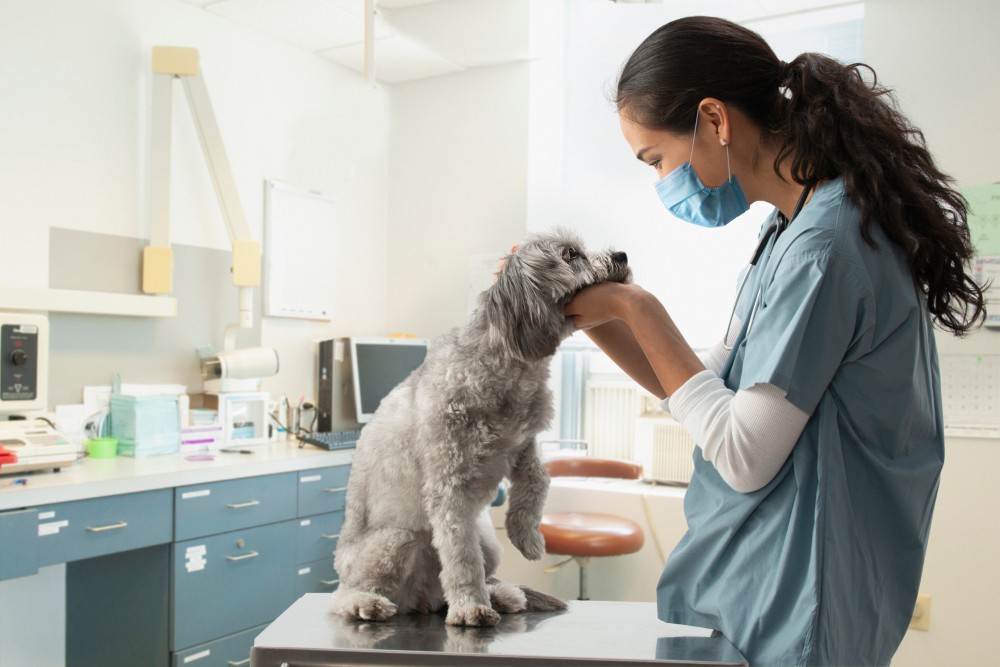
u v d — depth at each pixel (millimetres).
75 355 2695
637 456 3344
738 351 964
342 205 3744
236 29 3254
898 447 870
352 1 3045
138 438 2664
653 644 920
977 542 2574
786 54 3191
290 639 958
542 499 1246
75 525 2076
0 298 2369
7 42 2529
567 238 1222
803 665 809
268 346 3389
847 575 836
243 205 3262
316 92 3602
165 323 2988
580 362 3643
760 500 884
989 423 2561
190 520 2381
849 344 833
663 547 3090
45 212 2631
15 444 2215
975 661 2566
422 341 3703
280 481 2689
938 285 872
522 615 1124
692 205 1023
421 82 3922
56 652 2568
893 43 2768
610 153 3574
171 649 2336
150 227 2887
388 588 1151
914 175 864
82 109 2730
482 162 3729
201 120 2926
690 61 936
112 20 2816
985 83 2631
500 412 1149
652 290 3457
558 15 3508
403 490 1193
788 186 958
